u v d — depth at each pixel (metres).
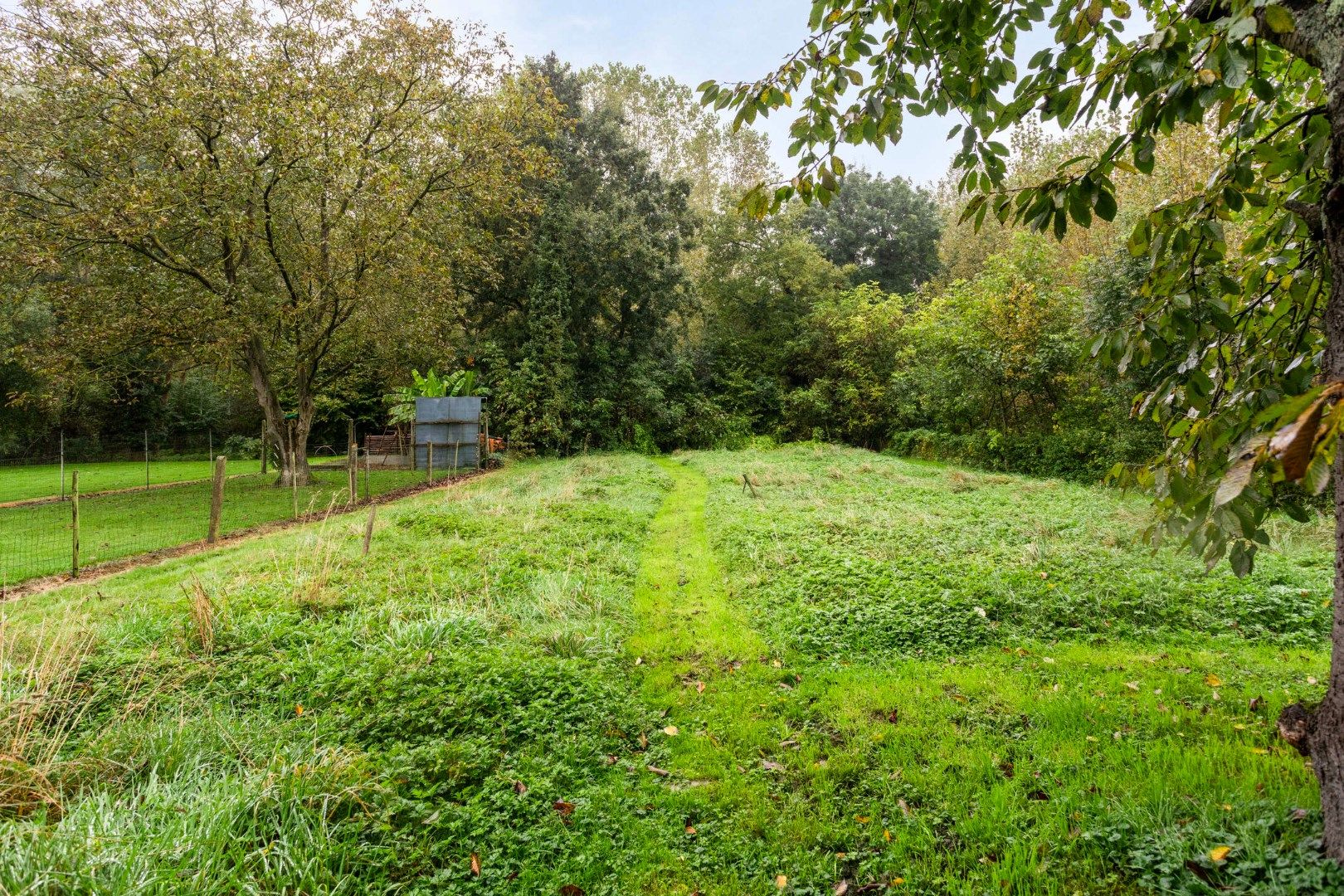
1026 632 5.57
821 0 3.14
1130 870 2.72
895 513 10.95
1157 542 3.02
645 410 28.20
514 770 3.72
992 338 18.27
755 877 2.95
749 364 32.28
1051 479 15.87
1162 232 2.97
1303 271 2.87
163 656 5.07
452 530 10.03
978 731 3.98
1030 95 2.87
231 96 13.57
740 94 3.35
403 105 16.69
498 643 5.57
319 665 4.97
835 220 38.47
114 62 13.40
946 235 37.59
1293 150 2.53
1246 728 3.75
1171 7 2.65
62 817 3.09
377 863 2.95
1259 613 5.62
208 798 3.16
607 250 25.78
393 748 3.85
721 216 32.59
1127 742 3.72
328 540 9.40
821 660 5.32
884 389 26.94
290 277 16.42
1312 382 2.67
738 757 3.93
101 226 13.32
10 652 4.93
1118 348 3.13
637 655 5.52
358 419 31.78
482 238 21.12
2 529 11.59
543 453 25.84
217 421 34.97
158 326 15.24
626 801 3.51
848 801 3.46
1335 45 1.96
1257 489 2.44
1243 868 2.53
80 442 30.88
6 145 13.48
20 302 17.38
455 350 25.34
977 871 2.85
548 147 25.72
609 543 9.35
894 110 3.19
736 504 12.15
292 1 15.50
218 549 9.98
